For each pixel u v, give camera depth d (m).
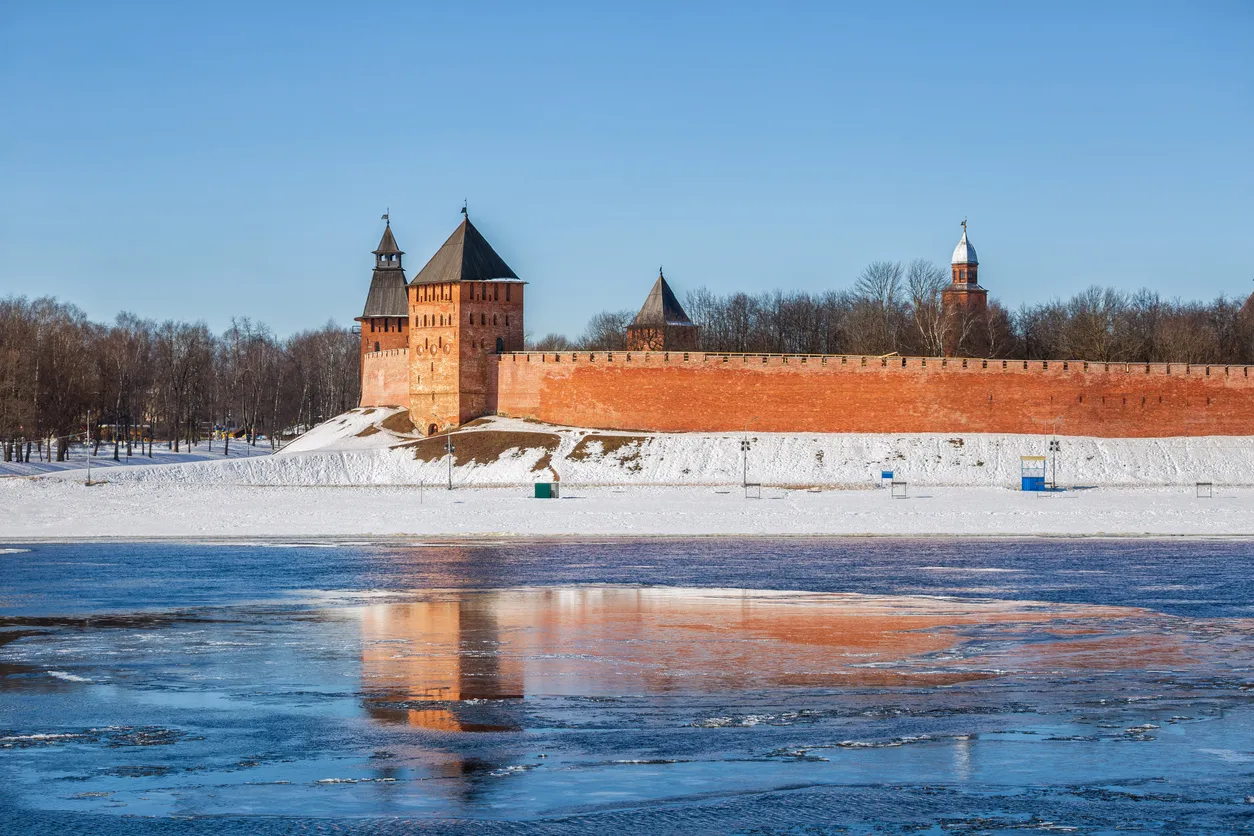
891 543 87.12
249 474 141.00
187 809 25.67
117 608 54.69
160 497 120.75
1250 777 27.77
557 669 40.31
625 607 55.00
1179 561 74.88
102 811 25.61
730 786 27.09
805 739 30.98
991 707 34.53
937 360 156.00
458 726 32.50
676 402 157.38
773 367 156.88
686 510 110.50
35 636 47.09
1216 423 158.12
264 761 29.20
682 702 35.28
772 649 44.09
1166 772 28.11
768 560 75.56
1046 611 53.53
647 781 27.44
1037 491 129.50
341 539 89.12
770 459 145.75
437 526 97.88
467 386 163.00
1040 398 156.12
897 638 46.47
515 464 145.12
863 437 151.62
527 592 60.22
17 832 24.41
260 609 54.41
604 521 101.31
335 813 25.45
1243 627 49.06
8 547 83.25
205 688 37.41
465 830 24.44
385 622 50.62
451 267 163.50
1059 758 29.22
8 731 32.06
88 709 34.59
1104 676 39.00
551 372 160.00
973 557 77.44
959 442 149.75
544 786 27.11
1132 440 152.38
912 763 28.80
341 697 36.12
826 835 24.20
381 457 148.88
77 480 132.38
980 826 24.69
